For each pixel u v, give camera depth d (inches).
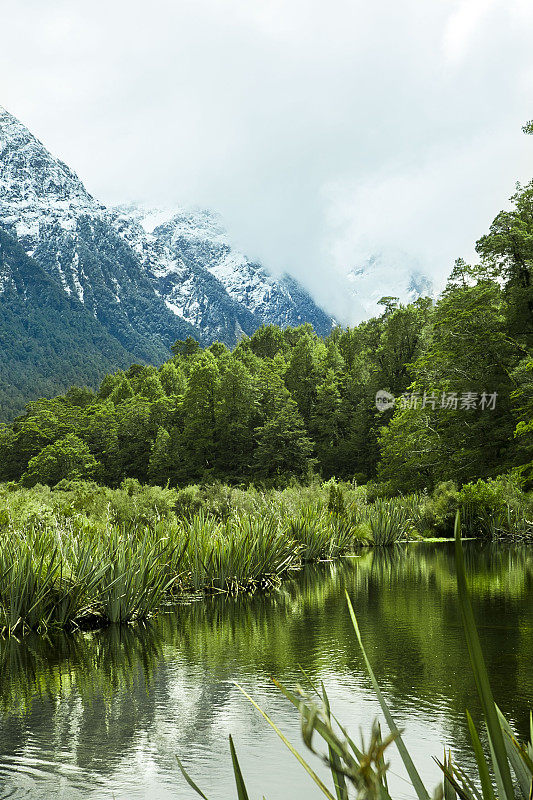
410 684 257.1
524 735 193.9
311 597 474.3
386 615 395.2
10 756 196.2
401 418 1480.1
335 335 6210.6
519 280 1425.9
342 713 226.4
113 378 6461.6
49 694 258.4
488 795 49.6
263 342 6363.2
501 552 761.0
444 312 1505.9
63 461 4035.4
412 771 60.4
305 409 3885.3
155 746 204.1
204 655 314.3
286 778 178.9
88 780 178.7
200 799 164.2
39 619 387.2
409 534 986.7
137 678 277.4
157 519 627.5
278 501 852.0
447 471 1337.4
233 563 522.3
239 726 220.5
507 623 362.6
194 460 3503.9
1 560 391.5
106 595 408.8
